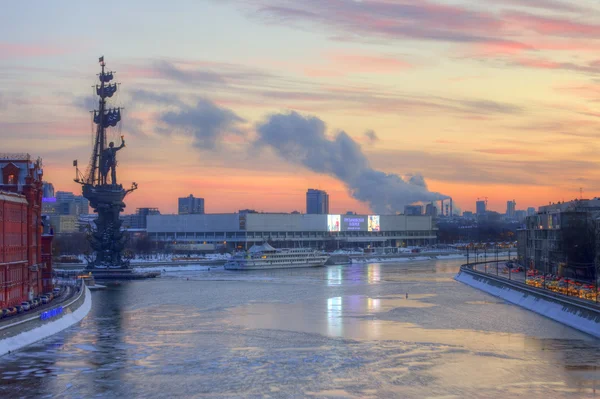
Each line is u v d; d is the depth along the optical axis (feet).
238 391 347.56
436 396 339.57
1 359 411.13
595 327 492.95
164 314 614.75
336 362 408.26
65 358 415.64
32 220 591.78
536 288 652.48
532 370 387.96
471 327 532.32
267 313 622.54
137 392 345.72
